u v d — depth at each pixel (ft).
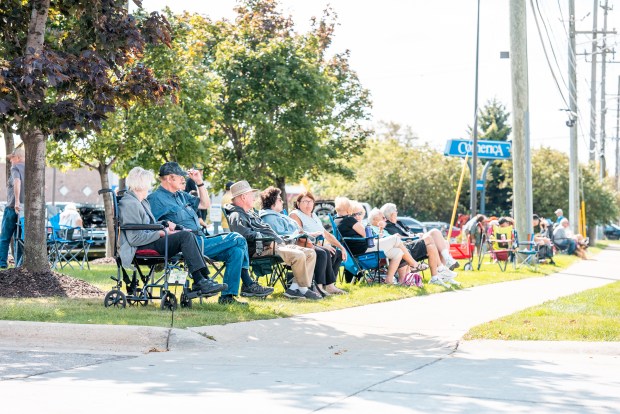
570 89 160.25
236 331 34.01
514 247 84.48
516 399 22.38
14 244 58.49
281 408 20.93
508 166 262.67
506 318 39.06
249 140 136.26
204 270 38.60
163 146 92.53
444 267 59.82
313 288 47.93
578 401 22.36
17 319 34.17
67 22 61.26
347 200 55.77
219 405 21.27
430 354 31.24
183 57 99.35
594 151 260.42
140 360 28.76
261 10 139.54
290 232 50.19
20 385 23.90
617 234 343.67
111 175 190.19
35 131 46.96
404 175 250.16
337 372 26.66
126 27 45.42
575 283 67.31
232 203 47.16
